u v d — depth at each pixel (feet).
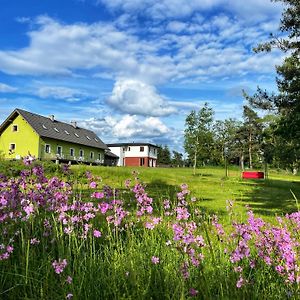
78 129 219.00
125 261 11.06
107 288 10.05
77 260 10.81
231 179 91.71
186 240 9.70
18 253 11.08
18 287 9.81
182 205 12.93
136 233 13.52
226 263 10.68
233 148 187.73
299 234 11.83
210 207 30.17
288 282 9.57
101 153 230.68
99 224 13.91
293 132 67.72
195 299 8.96
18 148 177.06
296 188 74.49
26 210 11.75
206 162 198.29
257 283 9.86
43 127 183.52
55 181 13.35
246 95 69.97
